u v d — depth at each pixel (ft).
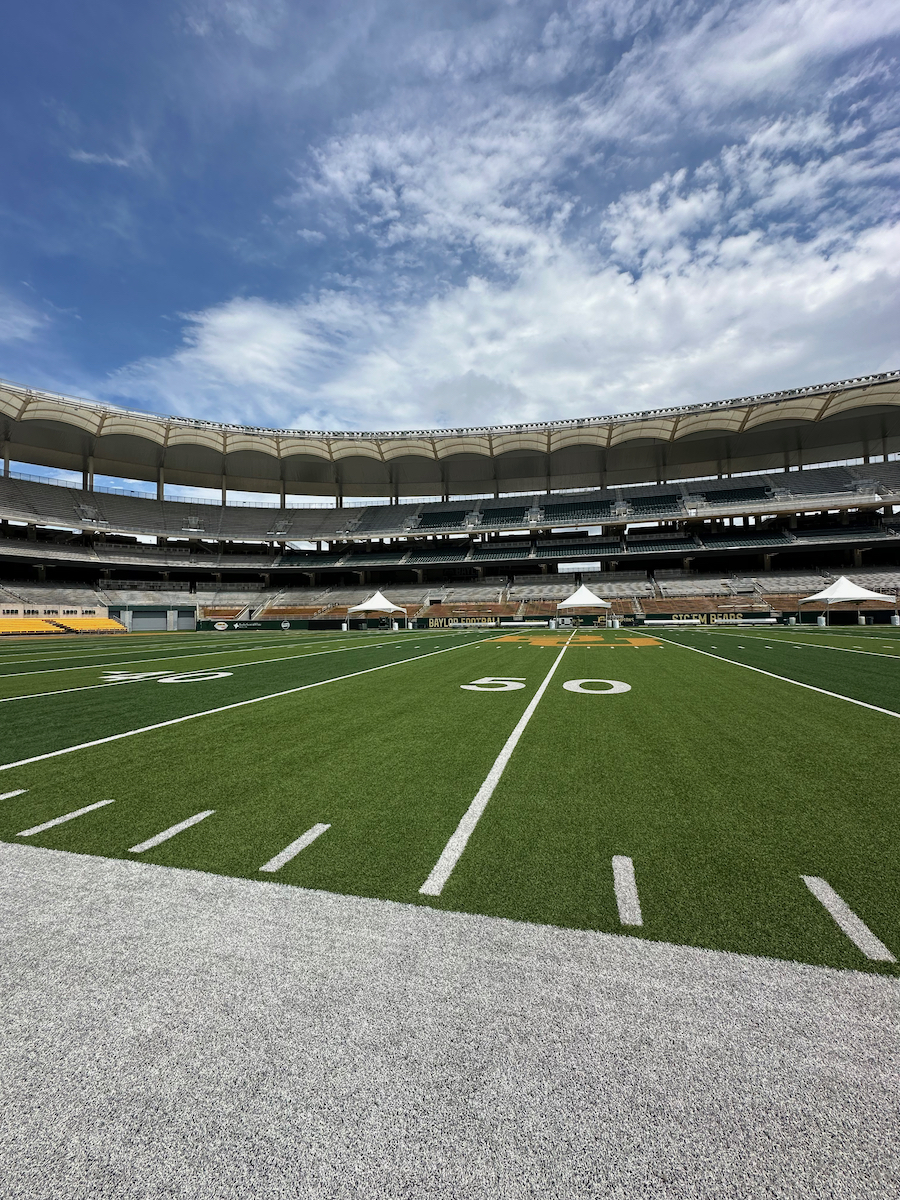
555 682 33.76
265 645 76.54
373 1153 4.86
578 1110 5.19
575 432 134.31
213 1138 5.03
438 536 170.40
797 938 7.66
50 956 7.59
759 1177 4.59
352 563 161.48
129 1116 5.26
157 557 152.56
